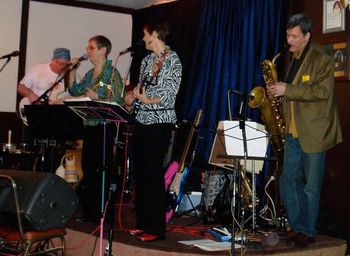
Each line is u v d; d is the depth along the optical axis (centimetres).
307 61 359
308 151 350
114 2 702
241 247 320
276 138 404
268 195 470
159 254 332
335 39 447
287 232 387
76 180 564
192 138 460
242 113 316
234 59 562
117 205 529
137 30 723
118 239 355
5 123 646
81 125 429
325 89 344
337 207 441
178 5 656
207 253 327
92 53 416
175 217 472
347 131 436
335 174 443
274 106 399
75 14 695
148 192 350
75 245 391
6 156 555
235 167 348
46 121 441
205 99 589
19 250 309
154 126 344
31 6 667
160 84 349
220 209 435
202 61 596
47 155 501
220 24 582
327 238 394
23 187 300
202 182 489
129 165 513
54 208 304
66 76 483
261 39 534
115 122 362
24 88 550
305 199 359
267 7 530
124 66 723
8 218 305
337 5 447
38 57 671
